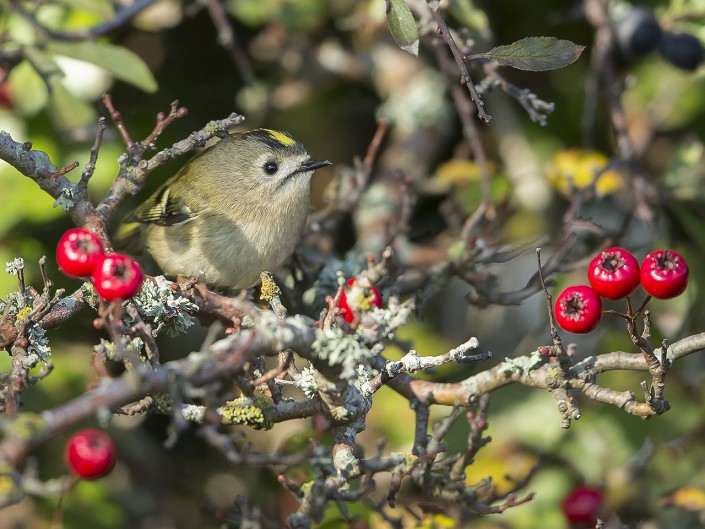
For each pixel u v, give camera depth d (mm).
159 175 12312
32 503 10156
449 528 8070
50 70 10000
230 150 10391
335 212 10969
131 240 11109
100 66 9758
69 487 5656
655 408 6863
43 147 10953
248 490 11258
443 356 6793
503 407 10680
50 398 10469
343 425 6957
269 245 10289
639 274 6652
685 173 11273
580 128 12797
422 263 11336
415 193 11250
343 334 6324
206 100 13086
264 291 7527
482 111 6816
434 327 12625
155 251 10578
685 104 12523
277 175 10227
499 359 11852
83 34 10172
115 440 11609
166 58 12922
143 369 5410
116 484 11492
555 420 10547
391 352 11078
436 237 12000
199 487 11828
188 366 5484
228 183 10211
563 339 12109
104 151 11062
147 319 7602
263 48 13180
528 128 12727
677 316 10969
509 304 9805
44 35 9906
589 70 12656
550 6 12695
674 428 10438
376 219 11922
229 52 13102
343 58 13055
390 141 13617
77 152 10992
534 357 7402
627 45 10906
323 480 6633
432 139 12734
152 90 9852
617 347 10883
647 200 11164
